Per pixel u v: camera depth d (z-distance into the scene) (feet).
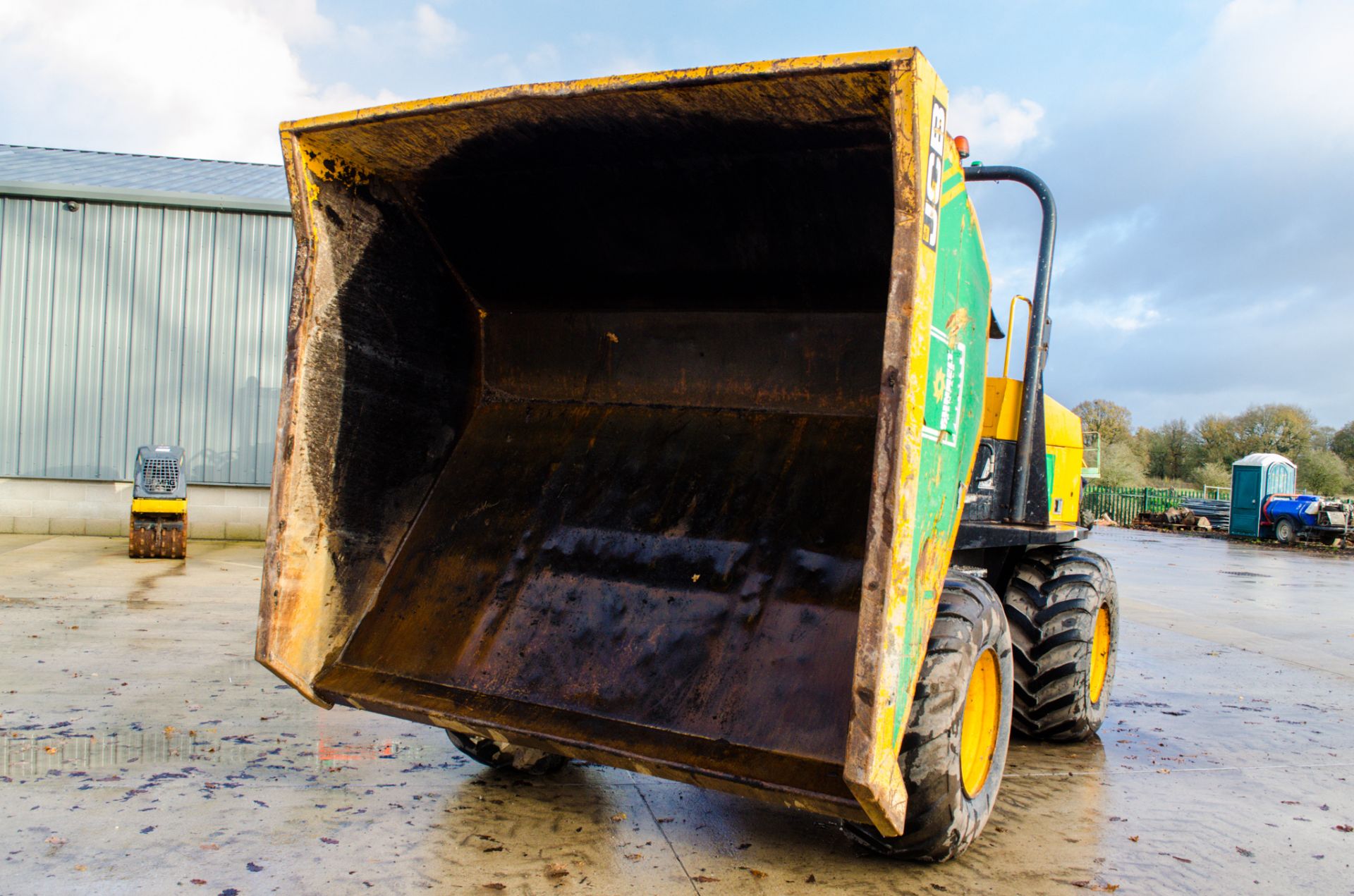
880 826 7.69
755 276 10.86
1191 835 11.44
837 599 9.20
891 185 9.39
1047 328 13.56
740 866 9.68
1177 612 33.24
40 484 39.58
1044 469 14.06
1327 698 20.11
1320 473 146.30
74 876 8.81
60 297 39.68
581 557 10.58
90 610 22.74
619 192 10.59
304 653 10.07
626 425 11.67
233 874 9.00
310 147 9.98
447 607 10.65
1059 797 12.60
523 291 12.17
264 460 40.52
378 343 10.96
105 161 51.08
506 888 8.93
